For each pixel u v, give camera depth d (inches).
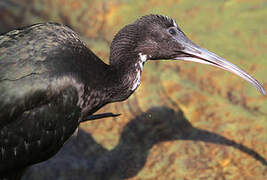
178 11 652.7
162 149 468.1
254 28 610.2
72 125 367.2
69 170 441.1
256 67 550.9
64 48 358.3
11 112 342.0
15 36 355.6
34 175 432.8
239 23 621.3
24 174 405.1
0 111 339.6
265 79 535.5
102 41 599.2
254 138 467.8
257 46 581.9
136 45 384.2
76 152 460.4
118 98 390.0
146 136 479.2
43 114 350.3
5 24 647.1
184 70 553.0
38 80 343.3
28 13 668.7
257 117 488.4
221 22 626.5
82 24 671.1
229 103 506.3
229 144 465.7
